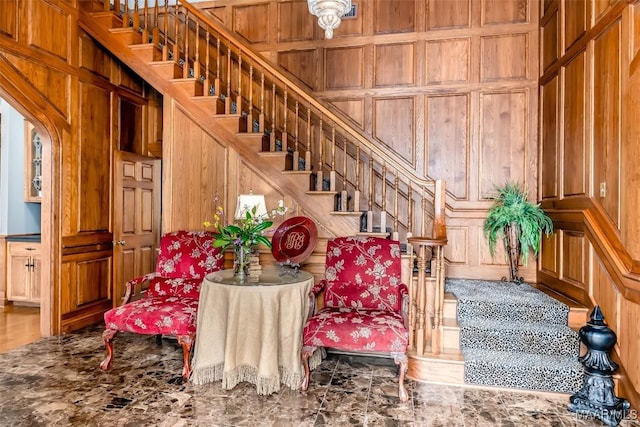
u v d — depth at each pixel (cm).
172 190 421
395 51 477
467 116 458
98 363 326
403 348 274
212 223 410
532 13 442
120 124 484
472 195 455
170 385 288
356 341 278
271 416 246
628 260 261
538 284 415
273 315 282
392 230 429
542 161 425
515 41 448
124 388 282
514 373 286
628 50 264
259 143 404
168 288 352
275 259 357
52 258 392
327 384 296
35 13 376
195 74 430
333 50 493
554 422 244
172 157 421
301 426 235
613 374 271
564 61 367
